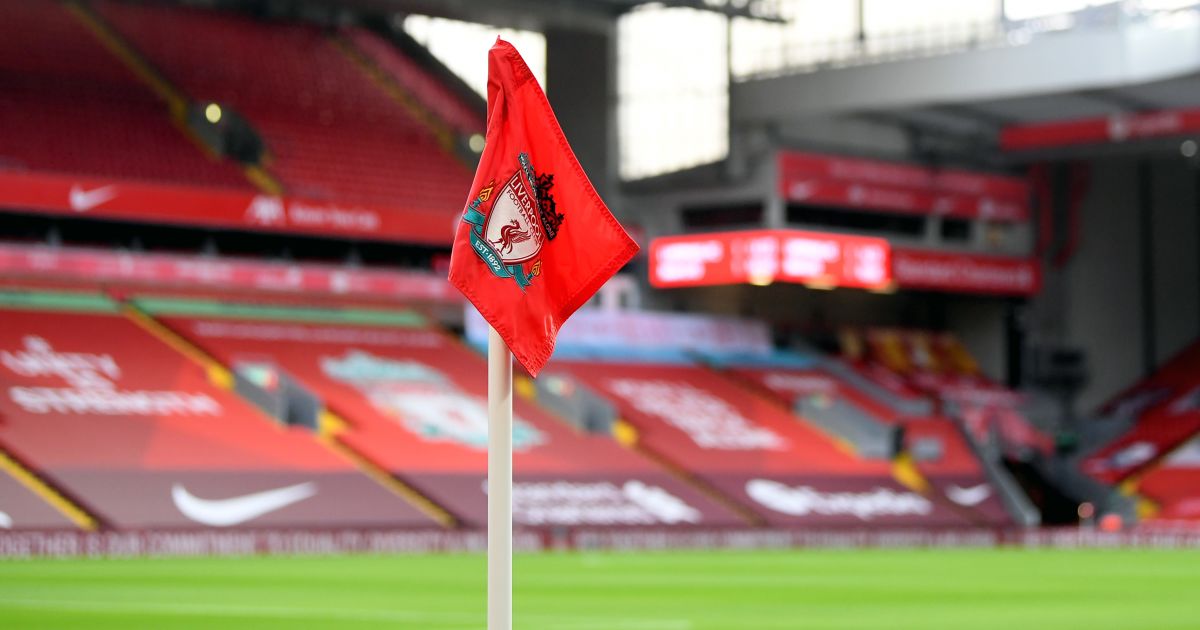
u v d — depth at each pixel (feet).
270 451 149.28
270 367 159.53
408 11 183.93
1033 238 211.82
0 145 158.30
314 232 164.55
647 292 195.72
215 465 144.25
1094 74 155.94
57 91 170.81
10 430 138.51
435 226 172.35
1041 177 211.20
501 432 25.18
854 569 118.11
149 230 169.37
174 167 167.02
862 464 183.21
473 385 171.53
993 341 214.28
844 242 169.48
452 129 195.11
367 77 199.72
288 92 188.75
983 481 189.78
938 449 189.57
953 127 191.21
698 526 161.58
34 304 156.46
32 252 154.20
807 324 209.46
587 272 25.86
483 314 25.27
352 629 63.00
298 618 67.92
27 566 110.01
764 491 171.32
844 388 198.49
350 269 171.01
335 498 146.41
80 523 132.87
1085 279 214.07
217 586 89.56
